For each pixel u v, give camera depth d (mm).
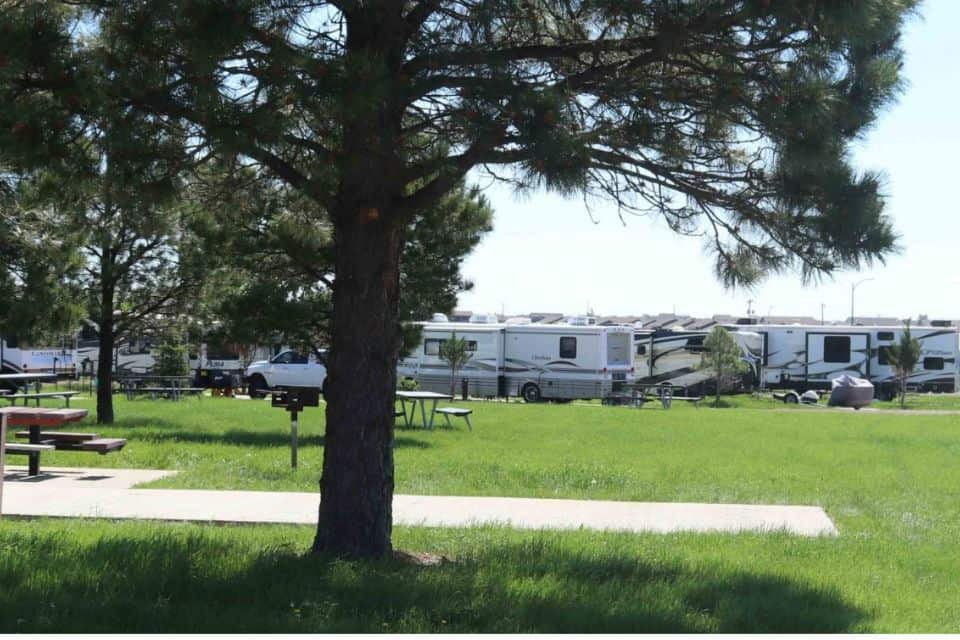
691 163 11062
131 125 9562
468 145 10492
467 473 21750
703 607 10281
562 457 25625
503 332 60656
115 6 9555
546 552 12508
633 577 11289
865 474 23109
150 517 15141
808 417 44750
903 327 66688
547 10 10047
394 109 10359
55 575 10562
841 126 9984
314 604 9641
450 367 61031
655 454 27062
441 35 10156
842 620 9820
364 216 11117
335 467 11609
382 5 10258
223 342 29344
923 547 14281
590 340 58938
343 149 10336
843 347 66688
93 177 10211
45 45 9273
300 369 56969
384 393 11609
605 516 16234
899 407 59688
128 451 24203
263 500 16875
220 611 9555
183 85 9547
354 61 9188
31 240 22172
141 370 65062
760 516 16531
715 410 50875
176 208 12797
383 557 11539
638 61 10242
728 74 9945
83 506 16031
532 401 60000
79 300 29234
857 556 13336
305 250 21938
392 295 11648
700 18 9508
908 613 10469
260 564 11109
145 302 33531
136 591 10102
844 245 10234
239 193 13414
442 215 26906
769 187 10750
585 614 9570
